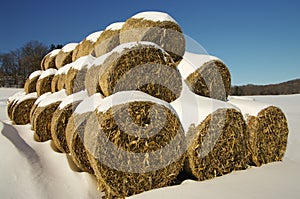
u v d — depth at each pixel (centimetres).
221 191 293
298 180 325
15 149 445
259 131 412
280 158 435
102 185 330
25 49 4369
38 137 585
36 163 422
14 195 322
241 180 331
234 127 384
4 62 4428
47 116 587
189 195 287
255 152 409
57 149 524
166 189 313
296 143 630
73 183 380
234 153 381
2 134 527
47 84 809
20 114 820
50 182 371
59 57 827
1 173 362
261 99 2212
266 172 365
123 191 317
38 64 4228
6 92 3309
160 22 510
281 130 433
